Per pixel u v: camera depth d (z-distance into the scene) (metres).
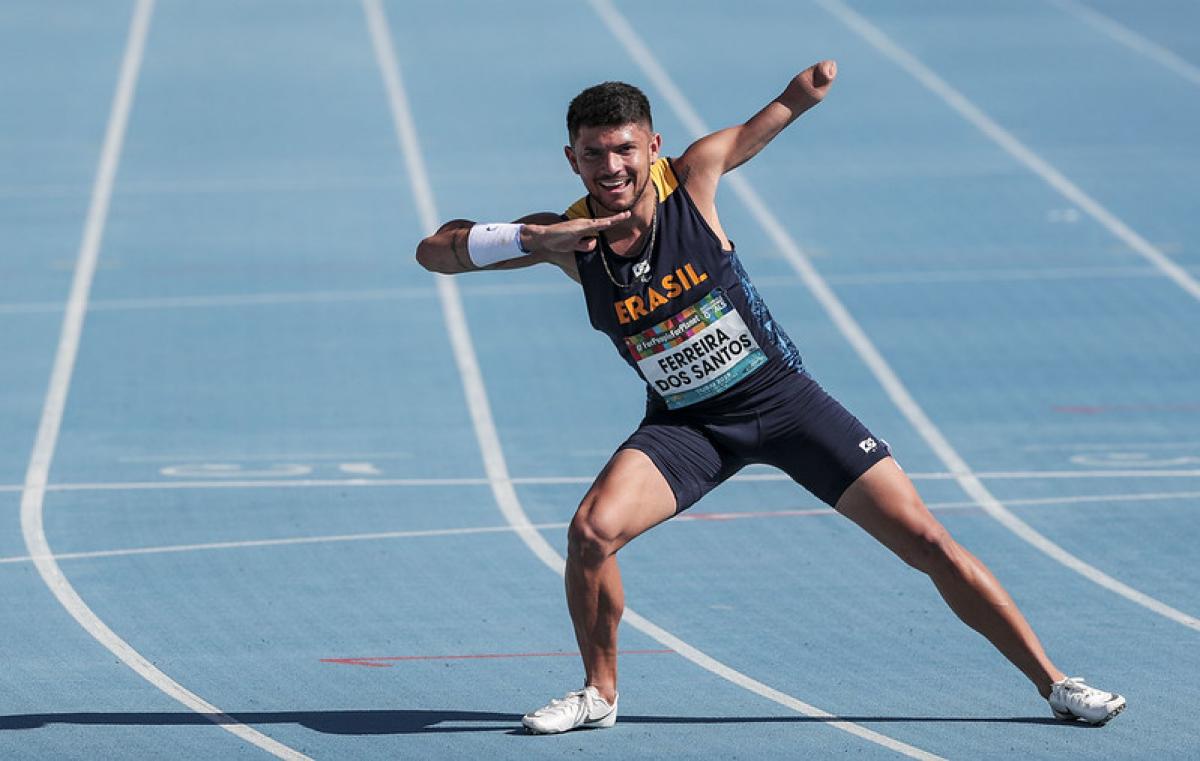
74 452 41.97
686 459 21.44
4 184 71.75
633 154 20.42
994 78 87.75
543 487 38.94
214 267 61.31
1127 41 94.50
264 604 29.72
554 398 47.34
